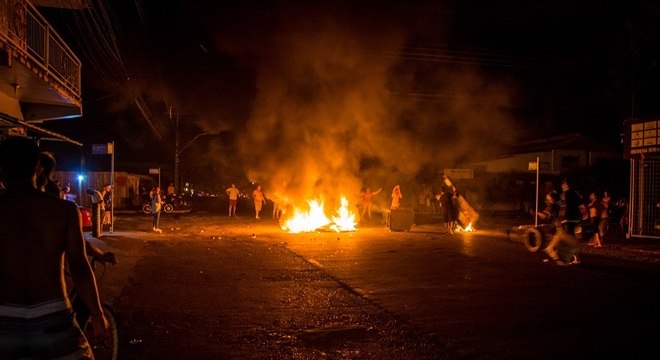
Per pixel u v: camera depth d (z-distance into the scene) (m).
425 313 8.57
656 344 7.00
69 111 15.65
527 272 12.38
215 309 8.74
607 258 14.99
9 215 3.24
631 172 19.98
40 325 3.17
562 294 10.00
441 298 9.64
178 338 7.19
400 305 9.09
